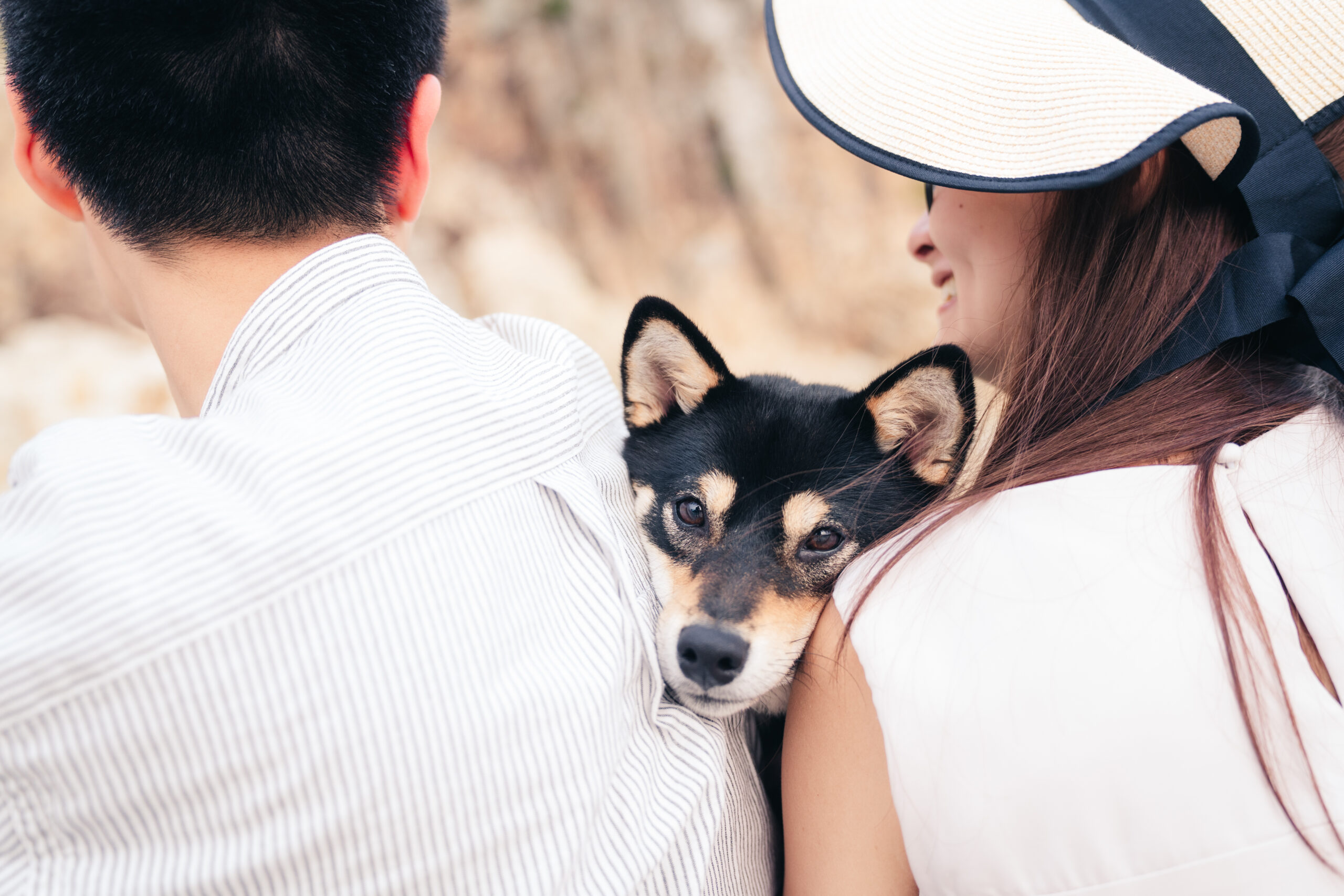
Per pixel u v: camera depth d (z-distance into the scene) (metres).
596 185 11.25
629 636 1.33
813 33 1.58
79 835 1.00
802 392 2.33
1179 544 1.18
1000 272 1.76
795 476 2.04
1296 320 1.32
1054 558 1.19
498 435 1.25
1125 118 1.14
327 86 1.32
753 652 1.71
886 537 1.46
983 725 1.15
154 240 1.32
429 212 10.07
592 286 10.98
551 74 11.05
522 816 1.10
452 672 1.08
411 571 1.08
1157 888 1.07
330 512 1.05
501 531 1.20
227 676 0.99
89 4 1.20
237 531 1.01
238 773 1.00
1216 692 1.09
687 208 11.59
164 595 0.97
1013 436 1.47
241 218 1.32
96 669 0.95
